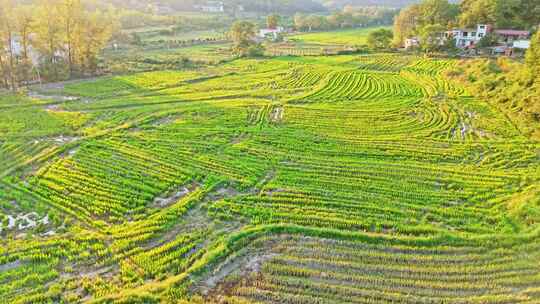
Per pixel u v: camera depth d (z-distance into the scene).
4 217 24.61
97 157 33.59
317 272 20.34
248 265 20.92
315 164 33.06
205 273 20.25
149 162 32.84
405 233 23.77
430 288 19.44
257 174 30.95
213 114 46.19
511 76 52.38
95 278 19.81
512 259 21.31
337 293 19.09
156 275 20.11
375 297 18.88
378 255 21.67
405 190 28.89
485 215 25.44
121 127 40.84
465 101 51.94
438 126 42.78
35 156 33.56
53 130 39.50
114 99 52.19
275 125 42.81
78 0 64.44
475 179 30.52
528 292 19.05
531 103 43.22
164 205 26.50
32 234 23.06
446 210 26.06
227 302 18.47
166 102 51.06
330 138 39.16
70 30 63.75
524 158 34.22
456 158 34.69
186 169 31.61
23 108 46.88
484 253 21.89
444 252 22.02
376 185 29.52
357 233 23.19
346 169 32.12
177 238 22.95
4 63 57.69
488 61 63.94
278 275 20.23
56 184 28.86
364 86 60.94
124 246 22.06
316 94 56.25
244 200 27.06
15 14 56.75
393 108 49.41
